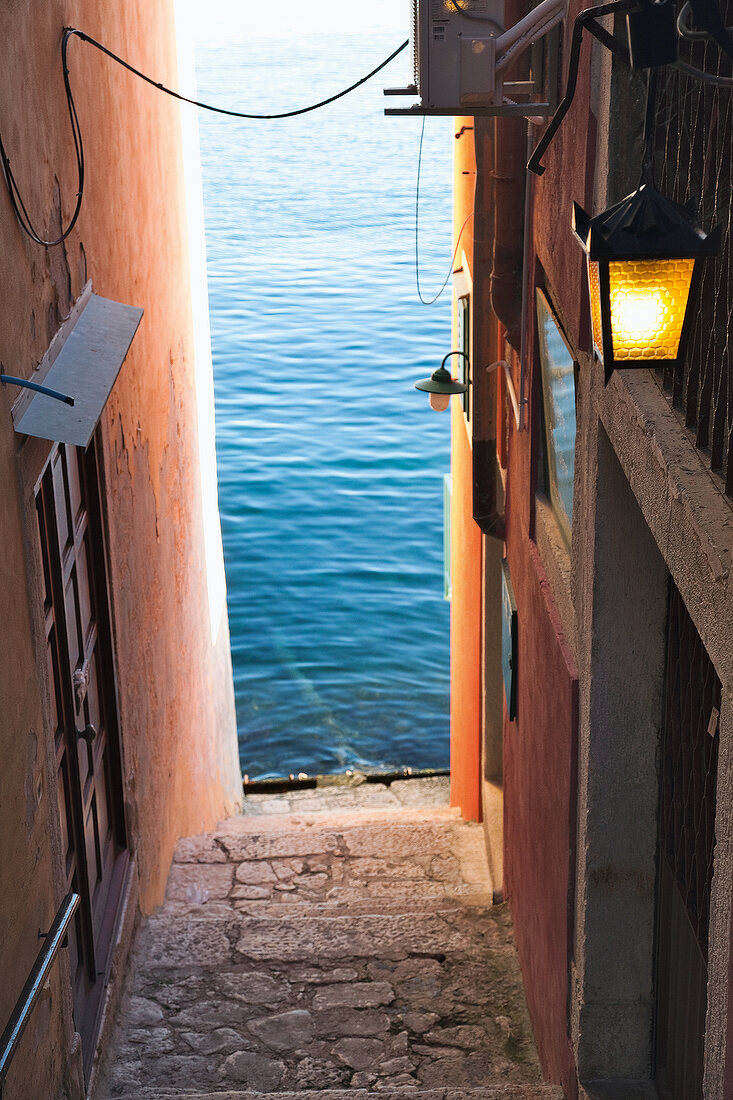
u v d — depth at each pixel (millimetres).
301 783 11742
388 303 31188
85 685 4969
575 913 4445
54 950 3578
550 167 4863
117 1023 5480
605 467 3754
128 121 6562
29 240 3998
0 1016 3361
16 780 3607
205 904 7012
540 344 5438
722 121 2670
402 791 11523
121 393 6219
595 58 3666
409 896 7141
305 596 18188
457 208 9516
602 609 3904
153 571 7219
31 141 4113
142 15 7184
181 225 9070
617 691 3977
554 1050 4887
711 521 2395
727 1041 2242
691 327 2473
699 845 3588
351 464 22438
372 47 83562
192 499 9359
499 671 8297
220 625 11047
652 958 4223
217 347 28078
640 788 4070
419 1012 5715
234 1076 5184
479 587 8570
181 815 8102
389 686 15570
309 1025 5574
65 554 4809
